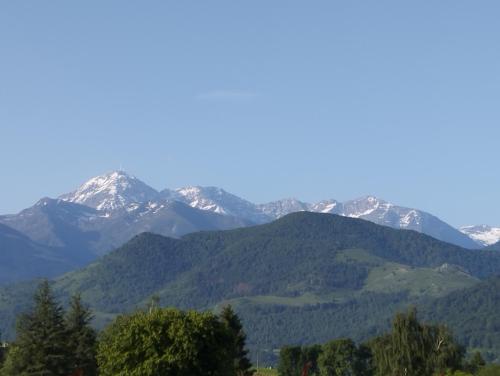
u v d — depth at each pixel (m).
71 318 135.75
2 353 147.88
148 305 138.75
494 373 147.00
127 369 101.06
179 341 100.62
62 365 124.56
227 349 107.19
